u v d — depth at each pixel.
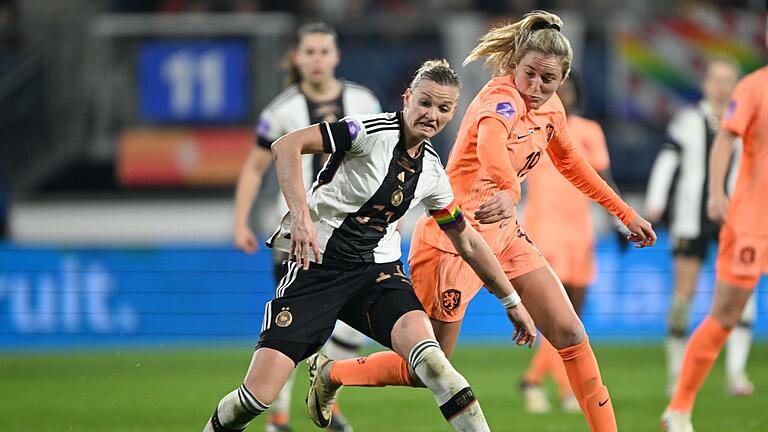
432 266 19.36
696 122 34.59
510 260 19.09
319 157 25.62
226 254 48.97
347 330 24.86
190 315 48.59
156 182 55.31
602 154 30.38
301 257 16.20
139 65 55.09
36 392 32.62
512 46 18.61
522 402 30.61
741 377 32.16
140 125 55.28
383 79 55.69
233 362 40.56
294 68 27.91
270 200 50.81
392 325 17.50
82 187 55.94
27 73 57.09
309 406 21.05
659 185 35.56
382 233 17.77
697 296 47.94
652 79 55.12
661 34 55.09
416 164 17.06
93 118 56.41
